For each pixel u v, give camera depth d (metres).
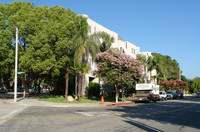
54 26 24.61
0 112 14.65
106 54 27.72
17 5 27.23
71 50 28.83
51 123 10.03
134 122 10.95
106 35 29.23
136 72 28.25
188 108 21.70
